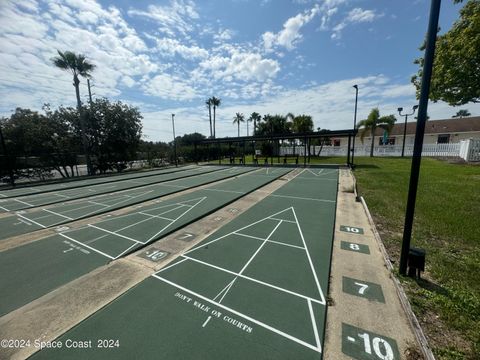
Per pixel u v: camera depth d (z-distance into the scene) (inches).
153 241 205.9
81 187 498.6
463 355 82.8
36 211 314.5
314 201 334.3
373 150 1059.3
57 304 124.2
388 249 172.9
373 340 95.2
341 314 111.3
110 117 789.2
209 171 759.7
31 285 143.5
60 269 162.1
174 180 570.6
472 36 327.0
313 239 203.0
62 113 696.4
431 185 358.9
